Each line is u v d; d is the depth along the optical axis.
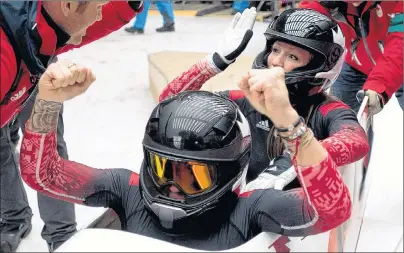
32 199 2.51
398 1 2.06
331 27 1.83
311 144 1.18
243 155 1.37
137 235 1.20
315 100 1.91
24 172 1.42
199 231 1.37
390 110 2.61
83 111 3.40
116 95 3.62
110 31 1.94
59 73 1.26
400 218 2.02
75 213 2.27
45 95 1.31
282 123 1.16
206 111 1.34
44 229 2.04
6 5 1.27
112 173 1.53
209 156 1.30
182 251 1.16
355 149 1.64
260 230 1.35
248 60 3.19
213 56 2.09
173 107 1.35
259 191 1.40
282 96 1.13
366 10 2.18
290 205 1.30
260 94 1.14
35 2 1.30
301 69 1.82
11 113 1.50
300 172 1.20
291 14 1.87
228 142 1.32
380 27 2.20
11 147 2.08
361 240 1.71
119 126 3.22
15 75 1.33
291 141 1.18
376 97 1.99
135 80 3.80
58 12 1.37
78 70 1.27
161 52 3.77
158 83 3.38
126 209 1.48
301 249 1.32
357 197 1.77
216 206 1.35
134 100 3.57
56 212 1.99
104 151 2.91
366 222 1.85
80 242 1.17
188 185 1.33
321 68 1.82
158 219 1.37
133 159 2.85
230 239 1.36
